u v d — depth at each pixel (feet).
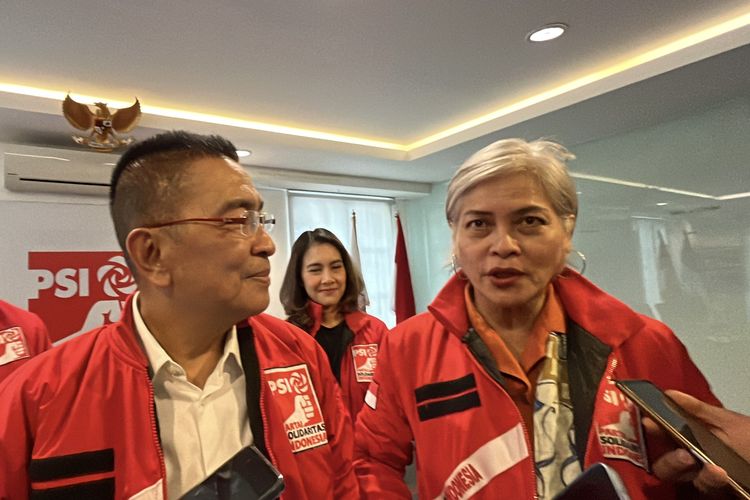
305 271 8.49
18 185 10.12
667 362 3.00
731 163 10.91
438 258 17.22
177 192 2.57
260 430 2.76
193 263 2.56
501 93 10.80
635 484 2.64
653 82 9.52
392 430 3.45
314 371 3.21
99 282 10.98
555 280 3.29
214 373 2.80
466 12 7.53
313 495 2.82
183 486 2.58
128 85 9.35
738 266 10.87
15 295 10.14
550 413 2.87
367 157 13.44
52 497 2.32
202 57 8.43
